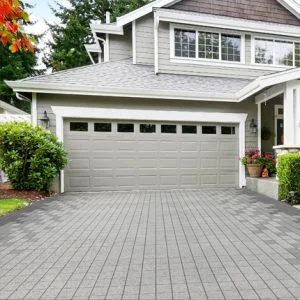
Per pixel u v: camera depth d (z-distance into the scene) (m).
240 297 2.82
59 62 28.55
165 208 7.04
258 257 3.84
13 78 26.11
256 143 10.84
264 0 13.16
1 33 3.07
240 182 10.66
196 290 2.96
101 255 3.97
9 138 8.61
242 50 12.45
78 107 9.68
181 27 11.94
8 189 9.03
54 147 8.76
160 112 10.13
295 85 8.88
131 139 10.05
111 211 6.73
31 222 5.76
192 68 12.05
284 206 7.16
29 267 3.59
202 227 5.32
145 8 12.12
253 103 10.76
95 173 9.82
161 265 3.61
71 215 6.35
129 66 12.14
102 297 2.86
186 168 10.37
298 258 3.79
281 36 12.82
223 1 12.74
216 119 10.49
